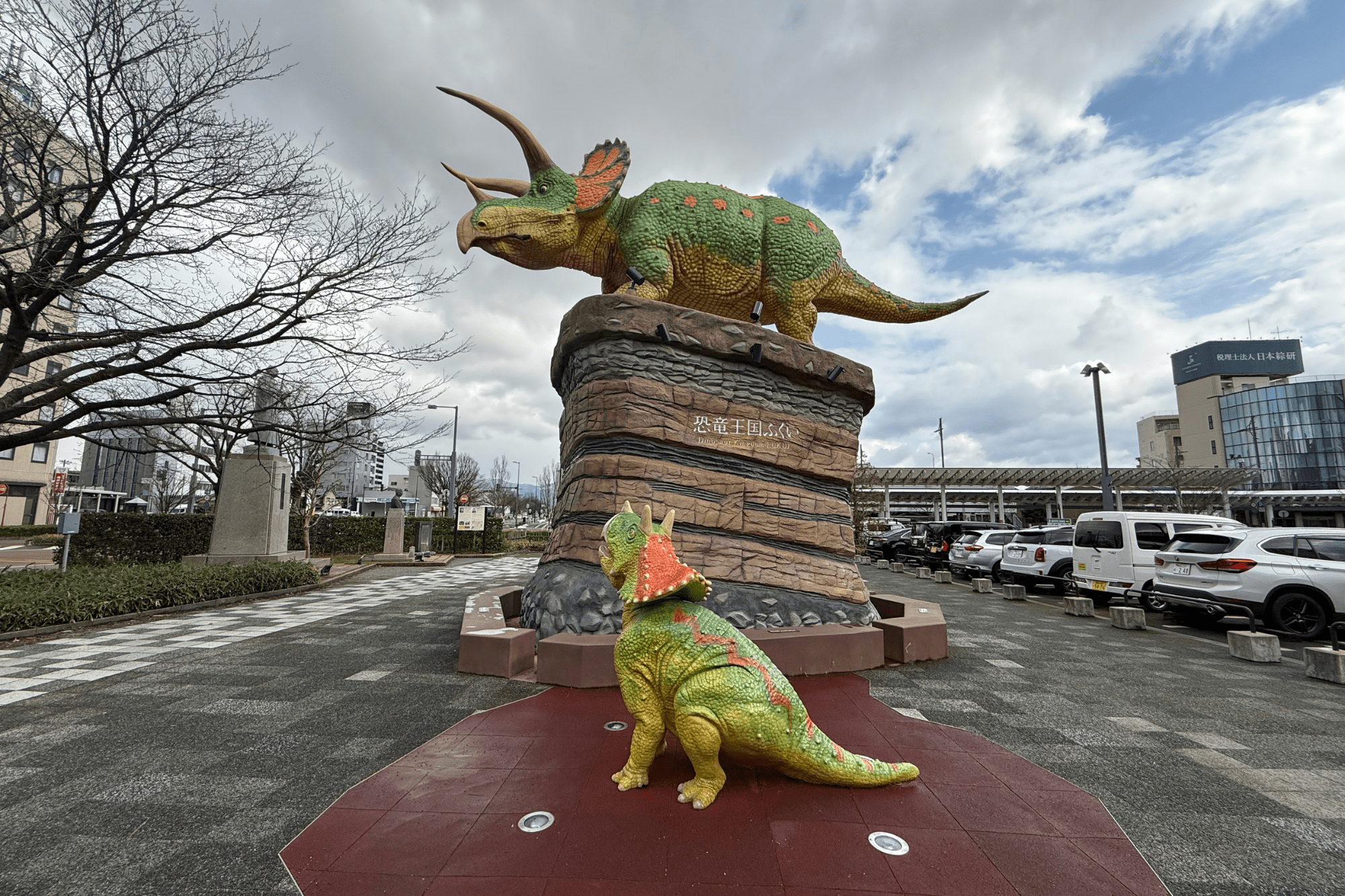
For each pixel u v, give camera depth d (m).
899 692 5.04
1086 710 4.59
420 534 20.98
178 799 3.03
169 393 10.16
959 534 18.77
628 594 3.01
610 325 6.21
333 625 7.97
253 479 13.77
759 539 6.51
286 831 2.72
